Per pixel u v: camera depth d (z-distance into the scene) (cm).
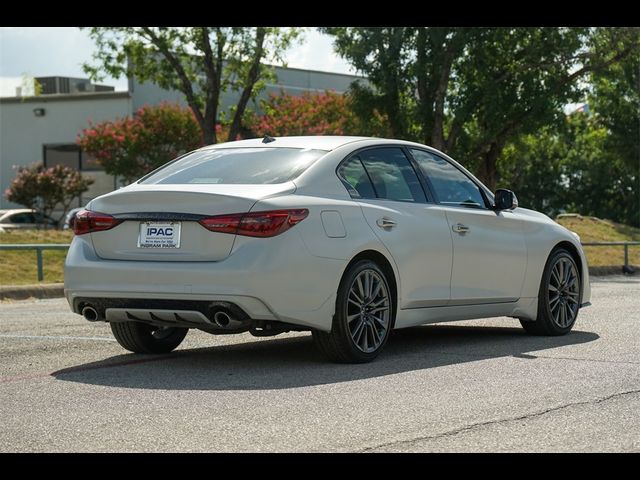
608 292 1584
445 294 821
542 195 5200
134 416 563
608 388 638
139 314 723
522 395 617
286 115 4528
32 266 2053
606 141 4559
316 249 711
